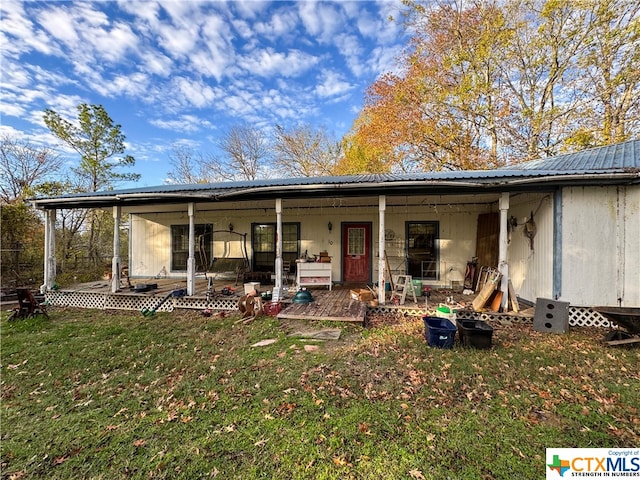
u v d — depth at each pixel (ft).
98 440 8.43
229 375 11.96
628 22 37.91
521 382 10.87
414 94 52.24
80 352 15.03
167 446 8.04
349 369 12.10
